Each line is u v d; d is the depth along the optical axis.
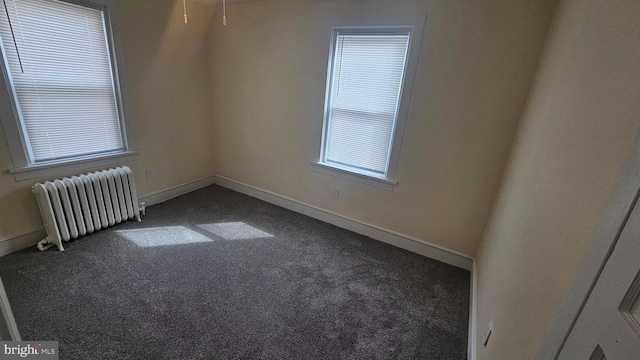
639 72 0.57
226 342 1.53
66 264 2.03
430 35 2.03
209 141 3.59
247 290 1.93
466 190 2.23
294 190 3.17
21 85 1.96
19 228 2.11
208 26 3.12
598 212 0.61
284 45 2.73
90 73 2.31
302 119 2.86
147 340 1.50
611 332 0.47
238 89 3.18
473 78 1.98
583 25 1.03
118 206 2.53
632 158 0.48
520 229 1.23
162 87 2.87
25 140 2.03
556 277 0.75
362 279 2.14
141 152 2.82
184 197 3.34
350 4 2.28
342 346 1.56
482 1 1.82
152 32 2.64
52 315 1.60
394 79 2.32
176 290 1.87
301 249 2.48
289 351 1.51
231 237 2.58
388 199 2.60
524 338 0.87
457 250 2.40
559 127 1.03
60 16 2.05
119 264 2.08
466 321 1.81
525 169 1.40
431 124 2.21
